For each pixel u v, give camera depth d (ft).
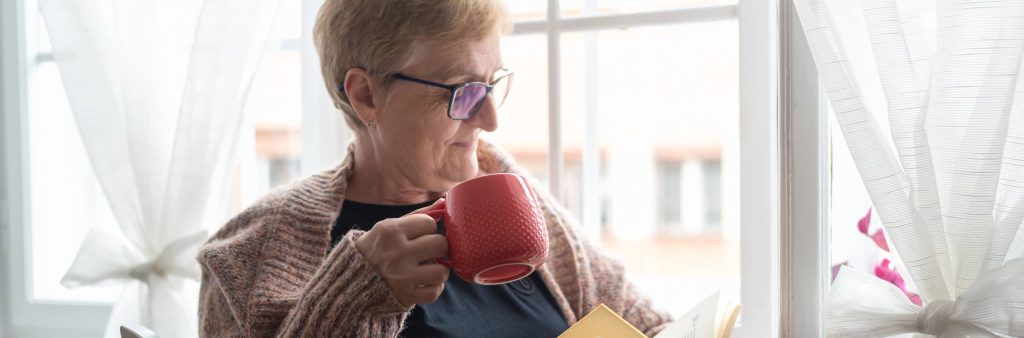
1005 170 3.01
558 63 4.35
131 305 4.31
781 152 3.73
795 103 3.75
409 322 3.34
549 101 4.36
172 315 4.21
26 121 5.19
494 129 3.46
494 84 3.42
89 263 4.17
